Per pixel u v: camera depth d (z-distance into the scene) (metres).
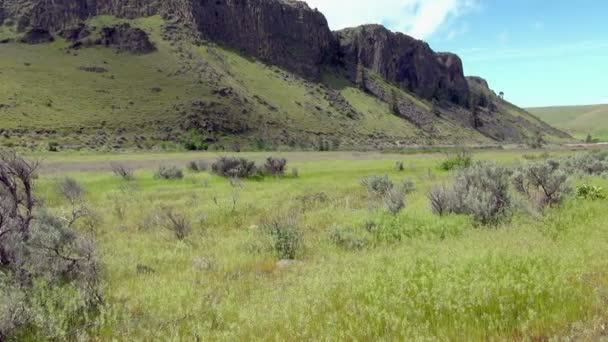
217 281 7.71
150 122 113.12
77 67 139.00
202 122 121.00
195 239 11.90
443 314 5.23
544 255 6.86
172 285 7.16
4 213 7.61
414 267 6.76
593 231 8.99
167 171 33.34
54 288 6.13
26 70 127.19
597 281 5.85
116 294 6.92
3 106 98.12
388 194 15.55
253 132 130.50
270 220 14.16
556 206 13.06
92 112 109.56
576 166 29.33
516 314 5.18
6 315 5.05
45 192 22.11
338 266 7.87
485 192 12.66
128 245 11.40
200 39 192.62
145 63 154.25
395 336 4.66
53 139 88.81
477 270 6.12
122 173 33.31
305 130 148.12
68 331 5.37
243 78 177.88
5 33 168.50
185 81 146.38
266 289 6.89
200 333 5.11
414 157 71.19
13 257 6.95
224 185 28.33
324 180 31.66
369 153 88.38
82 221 14.24
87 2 194.12
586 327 4.59
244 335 5.08
